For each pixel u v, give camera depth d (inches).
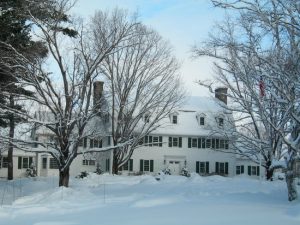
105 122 1871.3
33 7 957.8
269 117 1041.5
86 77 979.3
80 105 967.0
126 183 1189.7
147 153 2448.3
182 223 451.5
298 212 501.4
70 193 813.9
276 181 1182.9
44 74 962.7
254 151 1593.3
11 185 1154.0
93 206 624.1
